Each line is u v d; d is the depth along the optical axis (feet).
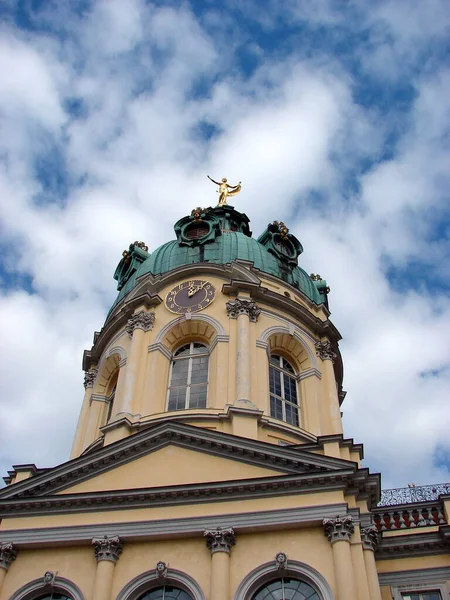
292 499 62.90
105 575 60.75
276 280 103.45
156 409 85.40
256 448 67.51
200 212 113.09
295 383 94.48
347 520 59.93
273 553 60.23
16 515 67.00
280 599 58.08
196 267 99.19
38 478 69.21
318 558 59.06
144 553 62.59
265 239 114.73
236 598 57.67
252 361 87.56
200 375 90.43
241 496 63.82
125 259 117.50
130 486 68.03
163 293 98.53
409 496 76.79
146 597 60.49
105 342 100.89
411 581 63.82
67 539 63.98
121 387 86.99
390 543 65.72
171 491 64.69
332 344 101.55
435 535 65.41
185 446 70.23
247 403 80.23
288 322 96.73
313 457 65.46
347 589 55.67
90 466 69.82
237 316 91.91
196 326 94.02
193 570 60.44
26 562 64.18
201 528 62.13
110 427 79.87
